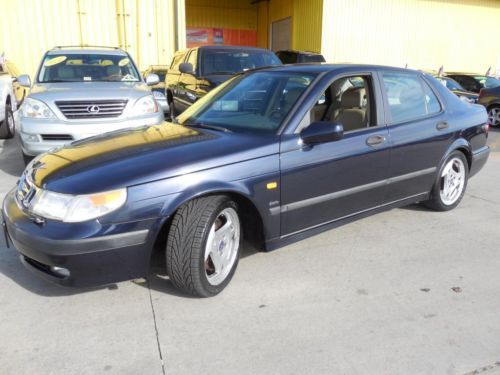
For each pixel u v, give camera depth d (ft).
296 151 11.23
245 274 11.65
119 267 9.31
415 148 14.25
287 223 11.44
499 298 10.71
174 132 11.85
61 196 9.16
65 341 8.93
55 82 22.65
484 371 8.21
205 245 9.82
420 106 14.96
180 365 8.29
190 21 77.82
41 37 47.47
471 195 18.98
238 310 10.03
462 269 12.15
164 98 34.55
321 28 62.44
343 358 8.50
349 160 12.35
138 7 50.08
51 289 10.82
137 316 9.76
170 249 9.75
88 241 8.89
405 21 67.21
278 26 75.36
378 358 8.52
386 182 13.64
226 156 10.23
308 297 10.62
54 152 11.35
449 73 53.98
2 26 46.09
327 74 12.55
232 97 13.38
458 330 9.41
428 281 11.47
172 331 9.27
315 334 9.21
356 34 64.49
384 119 13.51
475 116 16.83
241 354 8.60
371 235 14.33
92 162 9.97
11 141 29.55
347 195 12.62
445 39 70.90
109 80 23.59
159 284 11.05
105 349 8.71
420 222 15.51
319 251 13.10
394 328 9.45
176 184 9.51
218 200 10.02
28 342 8.88
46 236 9.00
